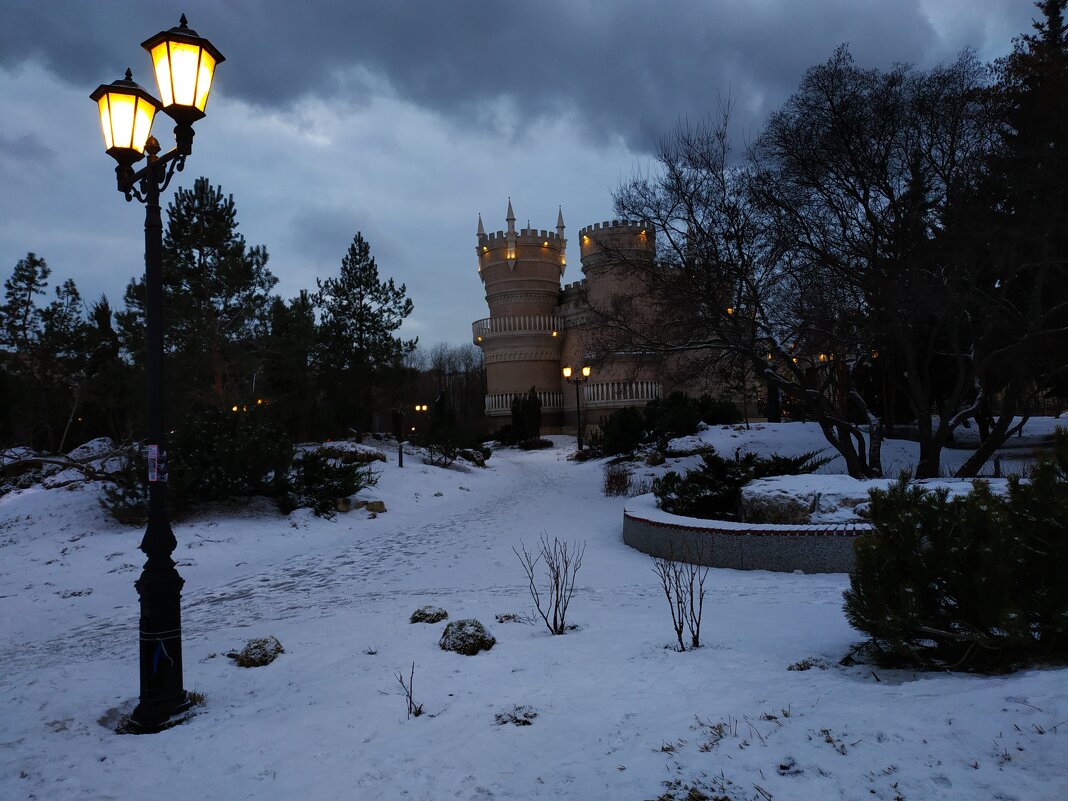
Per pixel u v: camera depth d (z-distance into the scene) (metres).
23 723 5.45
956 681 4.45
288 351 30.80
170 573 5.73
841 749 3.49
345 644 7.42
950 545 5.07
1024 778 2.91
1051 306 21.05
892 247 18.66
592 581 11.22
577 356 59.12
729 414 39.59
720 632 7.07
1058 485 4.97
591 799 3.41
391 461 33.16
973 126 18.11
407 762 4.14
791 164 19.52
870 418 20.53
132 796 4.01
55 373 35.16
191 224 28.59
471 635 6.73
